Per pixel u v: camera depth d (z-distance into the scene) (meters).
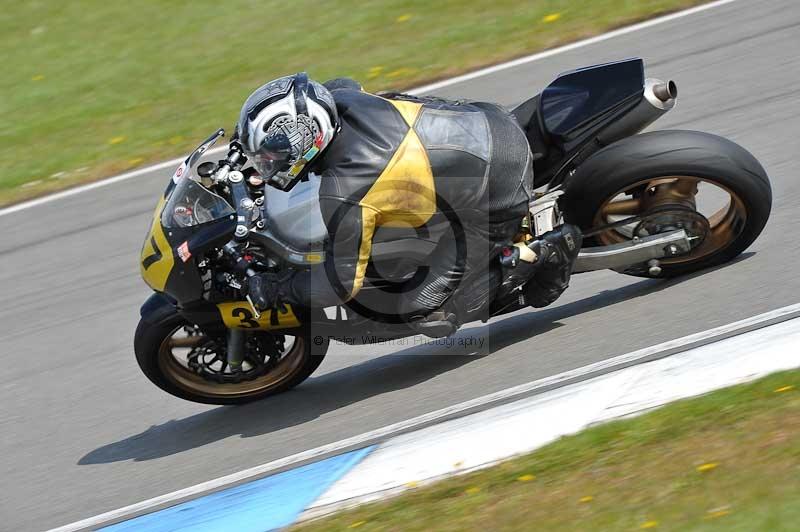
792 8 33.81
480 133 17.53
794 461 12.75
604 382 16.52
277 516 15.24
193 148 34.09
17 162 36.38
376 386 19.56
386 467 15.88
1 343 25.08
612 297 20.30
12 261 29.28
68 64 45.00
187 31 45.94
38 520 17.48
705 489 12.73
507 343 19.69
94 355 23.52
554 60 34.66
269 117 16.64
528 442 15.32
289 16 45.28
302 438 18.19
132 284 26.56
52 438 20.42
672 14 36.06
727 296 18.64
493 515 13.49
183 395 19.72
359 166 16.69
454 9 42.00
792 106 27.28
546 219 18.64
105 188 32.69
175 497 17.14
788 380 14.79
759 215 18.97
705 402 14.80
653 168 18.44
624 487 13.30
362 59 38.94
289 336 21.70
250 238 17.70
